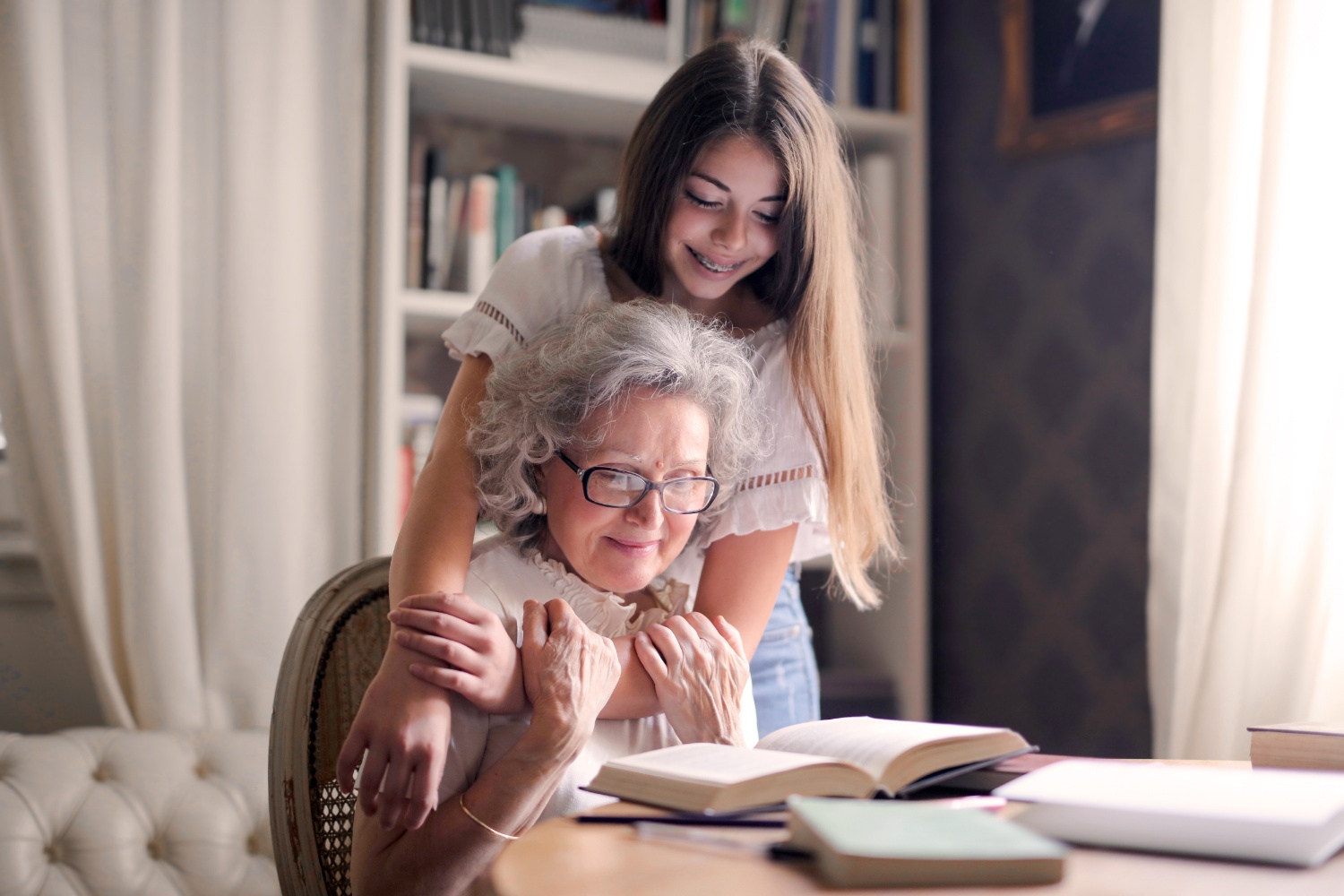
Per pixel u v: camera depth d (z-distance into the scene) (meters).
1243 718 1.67
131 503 1.97
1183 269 1.88
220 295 2.09
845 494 1.35
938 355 2.72
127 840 1.64
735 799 0.75
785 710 1.55
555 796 1.01
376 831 0.95
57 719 2.08
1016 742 0.90
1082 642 2.31
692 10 2.51
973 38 2.62
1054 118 2.38
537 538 1.17
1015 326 2.50
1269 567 1.67
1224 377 1.79
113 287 2.01
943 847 0.62
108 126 2.02
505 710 0.97
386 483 2.19
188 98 2.10
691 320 1.19
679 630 1.08
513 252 1.40
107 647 1.93
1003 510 2.52
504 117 2.59
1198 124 1.87
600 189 2.74
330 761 1.21
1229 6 1.80
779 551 1.32
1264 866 0.66
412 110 2.54
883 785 0.81
